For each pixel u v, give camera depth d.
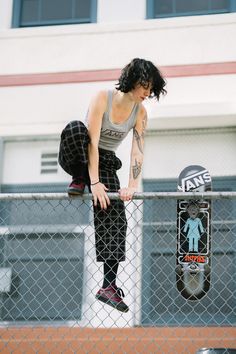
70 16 7.09
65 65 6.73
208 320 5.39
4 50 6.84
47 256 5.83
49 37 6.83
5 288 5.74
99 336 5.25
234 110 6.24
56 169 6.45
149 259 5.76
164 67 6.58
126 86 3.26
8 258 5.85
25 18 7.14
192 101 6.45
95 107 3.29
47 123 6.58
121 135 3.41
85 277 5.68
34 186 6.43
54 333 5.27
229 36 6.61
